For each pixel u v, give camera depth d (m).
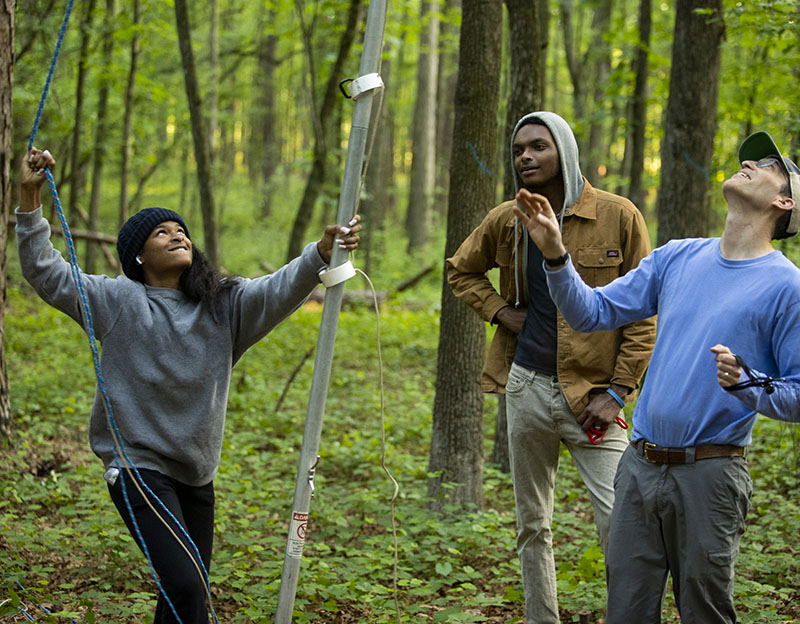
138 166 18.33
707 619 2.60
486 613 4.08
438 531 4.89
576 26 19.77
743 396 2.36
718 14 6.87
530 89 5.89
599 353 3.32
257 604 3.82
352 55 11.98
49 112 14.73
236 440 7.24
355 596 3.97
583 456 3.38
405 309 15.55
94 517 4.78
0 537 4.40
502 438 6.63
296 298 3.00
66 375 9.25
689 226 7.10
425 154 22.69
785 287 2.50
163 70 19.12
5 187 5.80
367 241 18.61
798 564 4.25
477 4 5.34
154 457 2.90
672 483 2.62
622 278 2.90
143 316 2.91
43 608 3.54
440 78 22.48
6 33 5.55
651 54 9.88
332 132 13.90
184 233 3.04
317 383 2.97
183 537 2.82
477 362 5.56
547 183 3.38
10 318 12.50
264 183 32.22
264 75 29.89
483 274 3.74
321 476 6.21
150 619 3.51
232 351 3.08
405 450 7.30
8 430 6.09
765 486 5.84
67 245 2.88
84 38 13.20
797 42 7.66
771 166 2.61
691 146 7.05
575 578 4.16
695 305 2.65
